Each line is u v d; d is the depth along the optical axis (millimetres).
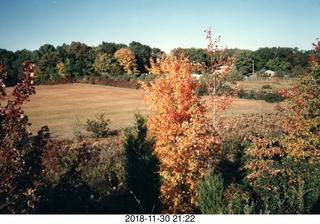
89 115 41406
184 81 11617
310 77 11406
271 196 9898
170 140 11617
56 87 76500
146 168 10211
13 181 6078
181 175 11641
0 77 6477
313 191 9602
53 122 36250
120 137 25391
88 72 90938
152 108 12414
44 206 6789
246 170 14148
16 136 6203
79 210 7270
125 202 11094
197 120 11531
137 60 93250
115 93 65375
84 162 7570
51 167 8680
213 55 15477
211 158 12789
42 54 96688
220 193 7832
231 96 15398
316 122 11055
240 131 24812
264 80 68250
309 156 12070
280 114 34031
